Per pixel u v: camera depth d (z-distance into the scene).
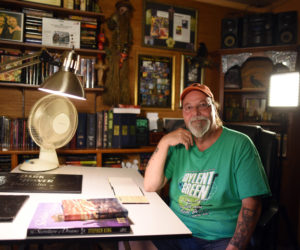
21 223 1.00
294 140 2.97
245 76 3.20
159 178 1.53
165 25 3.16
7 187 1.36
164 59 3.18
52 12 2.55
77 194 1.37
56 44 2.54
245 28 3.02
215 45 3.42
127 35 2.92
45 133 1.78
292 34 2.89
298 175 3.00
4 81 2.41
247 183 1.34
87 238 0.92
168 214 1.18
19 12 2.44
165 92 3.19
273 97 2.70
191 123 1.48
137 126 2.77
